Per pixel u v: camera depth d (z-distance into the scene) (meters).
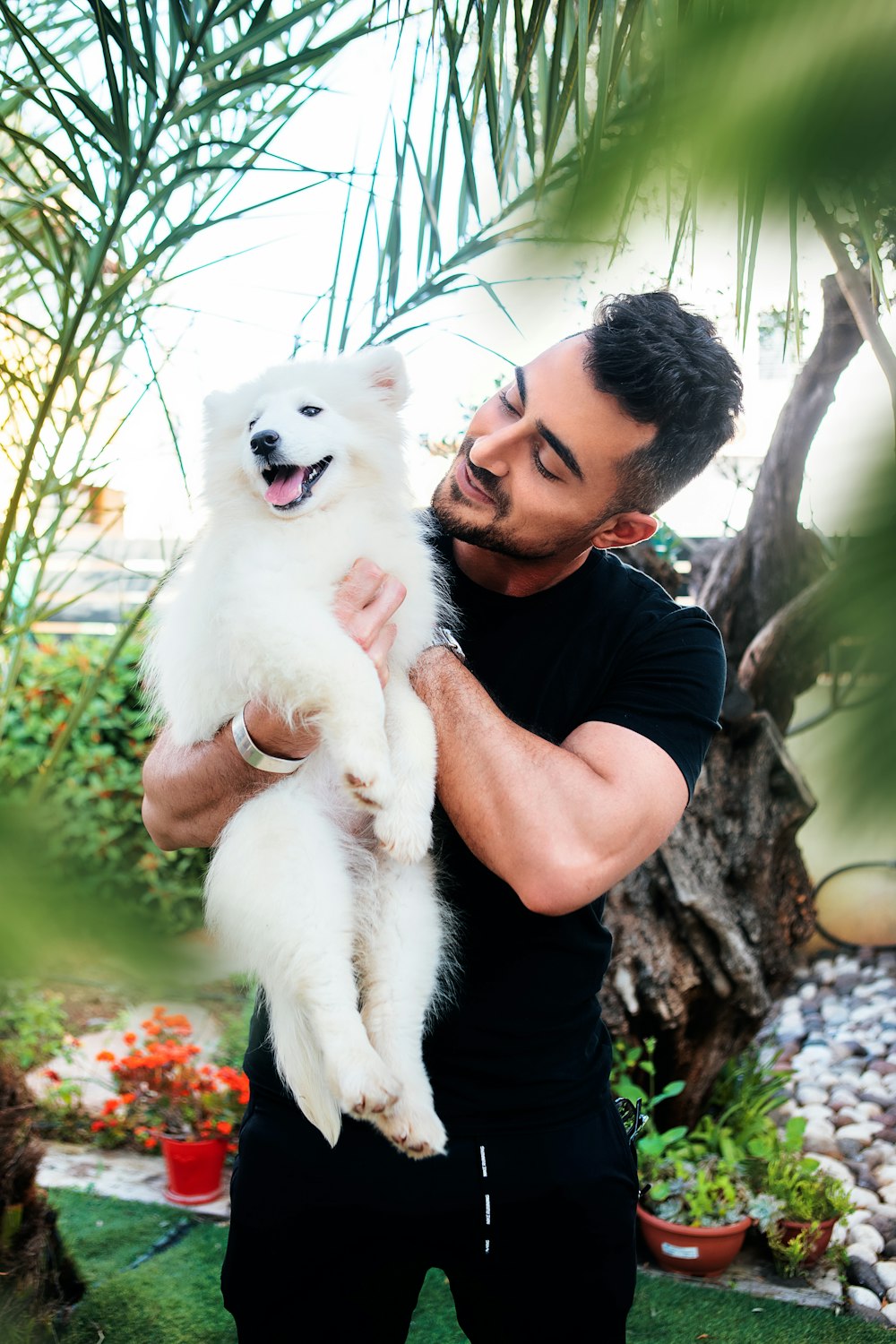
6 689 2.32
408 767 1.66
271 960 1.67
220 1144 3.45
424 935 1.67
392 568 1.87
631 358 1.55
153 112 1.72
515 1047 1.62
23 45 1.58
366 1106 1.50
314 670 1.62
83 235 1.97
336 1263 1.63
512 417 1.68
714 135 0.30
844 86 0.28
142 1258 3.10
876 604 0.32
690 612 1.80
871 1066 4.39
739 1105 3.61
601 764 1.58
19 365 2.12
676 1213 3.18
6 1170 2.54
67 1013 4.60
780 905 3.76
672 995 3.43
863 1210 3.41
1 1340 2.39
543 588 1.82
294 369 2.09
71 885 0.32
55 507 2.58
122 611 3.36
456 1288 1.70
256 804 1.76
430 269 2.04
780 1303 2.96
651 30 0.64
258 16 1.65
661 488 1.67
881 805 0.32
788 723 3.70
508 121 1.08
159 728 2.05
